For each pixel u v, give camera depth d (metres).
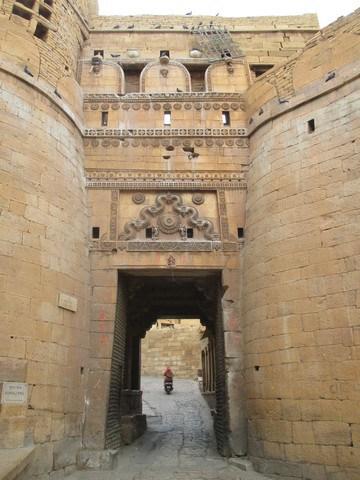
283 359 9.45
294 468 8.70
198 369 28.45
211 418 17.14
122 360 12.28
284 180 10.76
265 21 15.86
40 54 11.33
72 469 9.36
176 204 12.23
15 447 7.89
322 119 10.57
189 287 14.58
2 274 8.61
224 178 12.45
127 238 11.78
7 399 8.02
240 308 11.30
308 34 15.68
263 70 15.31
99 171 12.36
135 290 12.95
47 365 9.04
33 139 10.22
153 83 13.66
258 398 9.85
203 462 10.45
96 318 11.02
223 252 11.73
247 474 9.20
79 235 11.21
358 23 10.57
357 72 10.19
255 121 12.41
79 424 9.93
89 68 13.59
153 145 12.73
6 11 11.08
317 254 9.54
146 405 20.19
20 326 8.63
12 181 9.40
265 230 10.77
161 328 32.22
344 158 9.80
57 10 12.52
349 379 8.38
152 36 15.03
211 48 14.55
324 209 9.75
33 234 9.48
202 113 13.17
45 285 9.46
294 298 9.61
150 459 10.82
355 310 8.64
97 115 12.99
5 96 9.95
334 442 8.30
